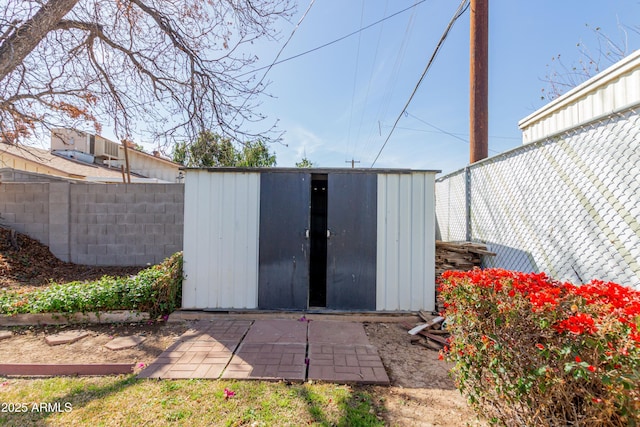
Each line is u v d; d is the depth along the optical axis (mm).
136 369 2781
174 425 2033
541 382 1558
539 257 3332
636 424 1246
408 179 4242
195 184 4289
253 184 4281
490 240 4438
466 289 2025
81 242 6699
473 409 2088
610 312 1468
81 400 2303
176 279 4172
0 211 6723
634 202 2270
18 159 10352
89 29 3803
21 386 2508
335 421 2088
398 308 4172
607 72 3047
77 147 14633
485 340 1840
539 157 3369
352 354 3059
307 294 4199
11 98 3664
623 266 2340
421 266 4191
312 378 2607
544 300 1587
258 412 2170
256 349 3152
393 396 2398
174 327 3805
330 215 4215
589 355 1413
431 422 2092
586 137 2727
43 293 4129
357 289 4184
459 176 5727
